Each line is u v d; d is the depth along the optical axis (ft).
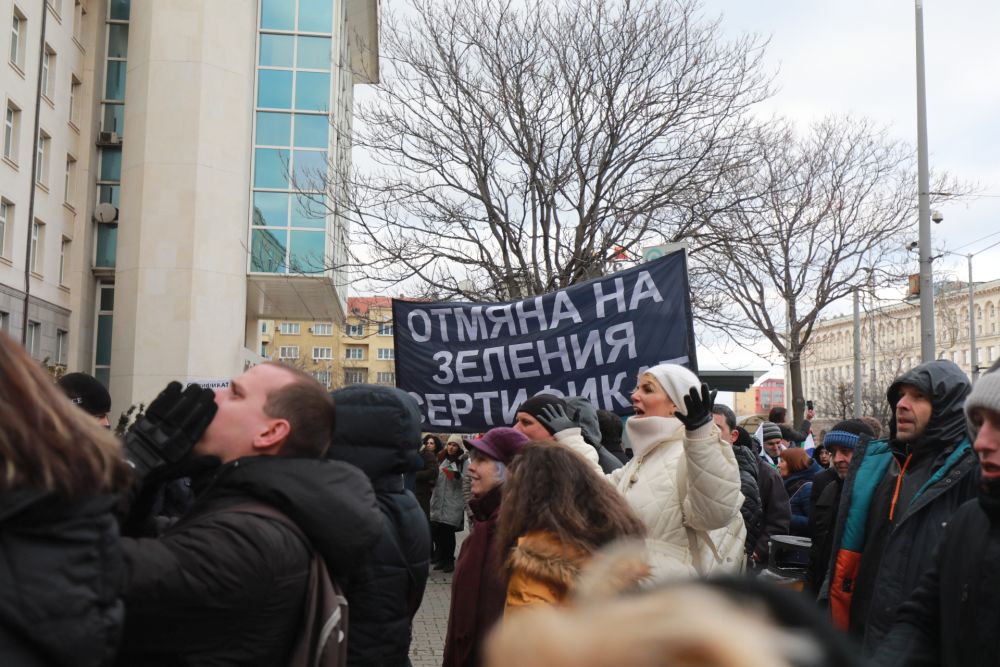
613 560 2.80
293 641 7.90
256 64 112.16
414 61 55.88
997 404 8.76
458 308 23.21
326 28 113.29
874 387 181.06
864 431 20.40
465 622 13.17
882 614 12.12
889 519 13.23
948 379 12.69
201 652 7.34
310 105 112.06
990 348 289.74
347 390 12.25
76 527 5.77
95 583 5.86
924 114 57.88
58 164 107.45
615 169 57.82
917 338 300.81
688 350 21.58
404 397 12.23
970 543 9.09
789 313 81.46
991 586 8.73
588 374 22.18
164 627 7.23
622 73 55.62
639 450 14.02
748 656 2.00
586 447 15.24
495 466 13.76
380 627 11.42
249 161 111.04
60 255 109.09
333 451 11.96
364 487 8.49
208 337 105.29
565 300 22.39
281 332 384.27
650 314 21.81
